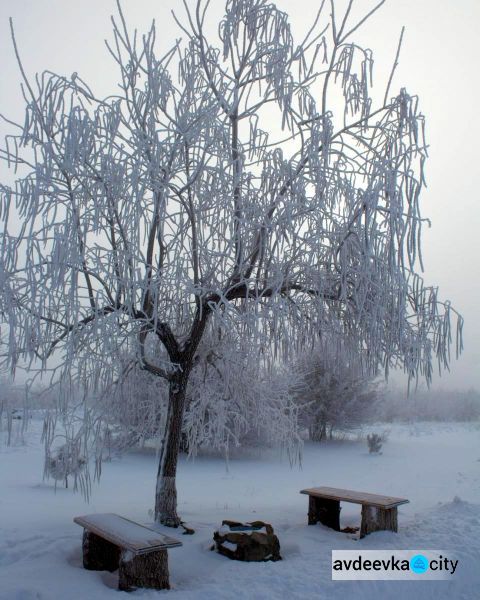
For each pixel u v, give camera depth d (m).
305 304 5.87
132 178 4.61
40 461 14.02
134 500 9.46
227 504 8.95
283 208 5.15
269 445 16.59
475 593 4.55
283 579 4.46
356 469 14.90
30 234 4.43
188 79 5.42
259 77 5.83
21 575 4.40
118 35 5.21
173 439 6.14
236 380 7.23
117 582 4.49
